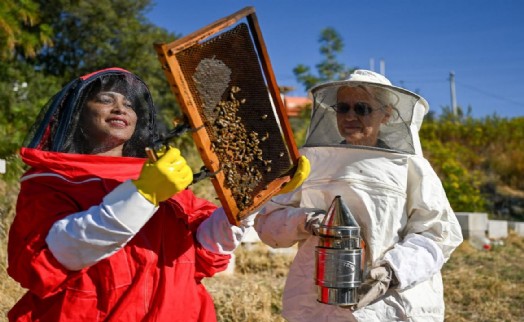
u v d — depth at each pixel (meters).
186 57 1.87
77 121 2.15
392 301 2.64
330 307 2.68
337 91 2.85
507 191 15.78
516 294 6.65
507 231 11.34
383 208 2.69
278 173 2.23
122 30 16.22
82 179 2.05
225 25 1.90
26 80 11.55
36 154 2.01
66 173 2.04
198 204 2.46
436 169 14.09
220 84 1.98
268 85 2.15
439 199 2.77
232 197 2.04
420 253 2.64
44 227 1.91
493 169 16.84
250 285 5.54
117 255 2.00
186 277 2.18
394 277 2.56
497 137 18.42
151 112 2.38
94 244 1.83
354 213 2.71
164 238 2.17
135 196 1.82
